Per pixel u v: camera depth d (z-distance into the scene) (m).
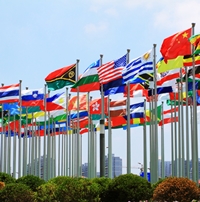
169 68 37.00
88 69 44.78
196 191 26.92
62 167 70.81
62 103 55.00
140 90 48.19
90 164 57.25
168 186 26.94
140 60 39.25
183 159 44.66
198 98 45.41
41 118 72.44
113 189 29.50
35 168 70.38
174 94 47.59
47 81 47.72
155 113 40.28
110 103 55.97
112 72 41.28
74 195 28.31
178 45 34.94
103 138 31.94
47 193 29.61
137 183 29.27
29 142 79.19
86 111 61.66
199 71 39.03
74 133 65.50
